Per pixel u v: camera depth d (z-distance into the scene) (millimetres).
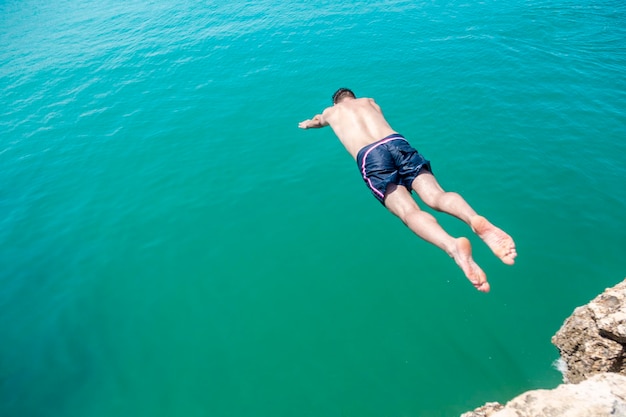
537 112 12156
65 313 8594
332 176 10969
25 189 11547
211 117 13312
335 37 17281
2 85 16703
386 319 8023
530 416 4664
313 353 7637
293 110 13203
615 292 6598
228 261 9258
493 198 9844
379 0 20609
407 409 6863
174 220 10242
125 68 16828
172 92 14812
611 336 6242
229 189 10875
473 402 6871
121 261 9469
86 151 12594
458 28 17125
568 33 16141
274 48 16922
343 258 9109
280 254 9297
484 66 14344
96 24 22359
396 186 5250
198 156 11938
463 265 4137
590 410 4520
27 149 12945
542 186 10016
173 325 8242
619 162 10422
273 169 11312
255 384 7305
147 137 12820
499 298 8086
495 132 11578
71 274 9320
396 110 12656
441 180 10367
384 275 8727
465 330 7727
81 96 15312
